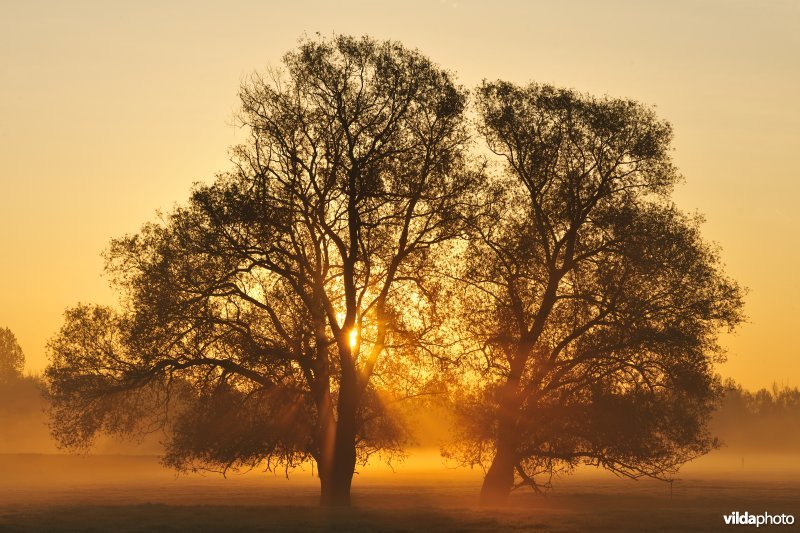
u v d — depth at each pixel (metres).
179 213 39.28
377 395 41.91
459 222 41.75
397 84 40.41
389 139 40.34
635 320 41.66
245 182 39.41
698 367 41.78
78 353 40.19
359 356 41.19
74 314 40.38
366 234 40.12
